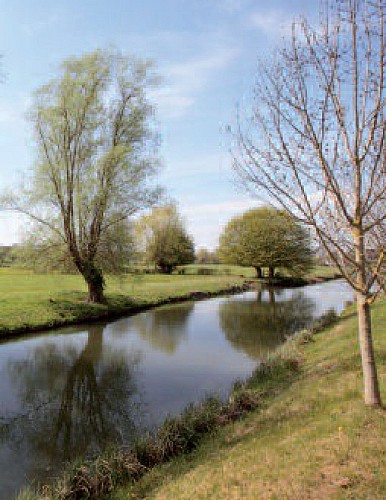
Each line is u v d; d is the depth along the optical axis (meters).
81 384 12.92
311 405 8.05
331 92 5.89
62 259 25.11
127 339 19.16
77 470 6.82
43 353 16.64
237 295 40.00
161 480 6.47
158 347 17.56
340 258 6.62
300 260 54.16
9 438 9.11
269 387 10.74
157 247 68.00
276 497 4.88
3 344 17.97
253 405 9.27
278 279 57.78
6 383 13.02
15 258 24.70
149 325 22.73
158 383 12.62
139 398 11.31
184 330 21.34
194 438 7.91
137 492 6.24
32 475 7.45
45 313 22.52
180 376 13.28
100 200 24.23
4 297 25.05
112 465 6.89
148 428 9.19
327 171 5.72
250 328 21.83
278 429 7.26
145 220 66.31
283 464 5.68
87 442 8.81
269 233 55.78
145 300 31.19
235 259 60.22
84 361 15.49
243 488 5.29
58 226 24.28
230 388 11.80
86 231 24.86
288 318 25.09
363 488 4.74
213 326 22.48
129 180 24.88
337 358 11.42
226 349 17.08
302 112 5.91
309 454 5.77
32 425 9.84
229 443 7.36
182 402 10.90
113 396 11.65
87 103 24.03
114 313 26.09
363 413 6.65
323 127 5.91
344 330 15.79
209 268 73.44
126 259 26.38
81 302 25.88
